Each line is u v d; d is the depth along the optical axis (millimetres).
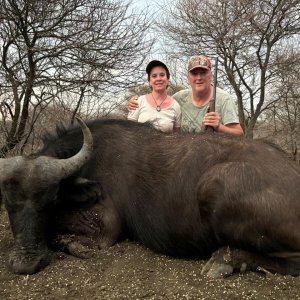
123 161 2008
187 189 1822
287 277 1606
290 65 5770
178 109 2672
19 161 1797
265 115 6719
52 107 4055
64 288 1549
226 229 1688
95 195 1958
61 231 1980
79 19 3420
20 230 1727
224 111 2623
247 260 1693
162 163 1929
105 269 1721
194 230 1800
